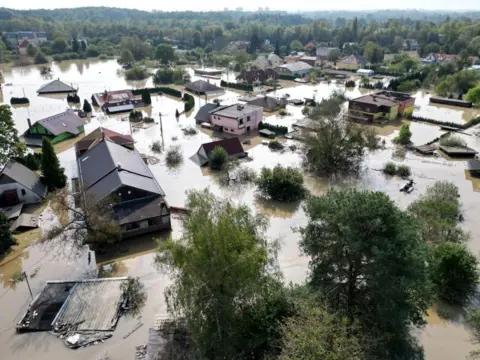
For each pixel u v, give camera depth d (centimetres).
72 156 6625
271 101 9494
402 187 5503
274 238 4303
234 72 16088
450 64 13100
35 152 6581
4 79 14075
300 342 2069
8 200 4766
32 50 19012
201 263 2420
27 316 3181
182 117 9069
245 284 2489
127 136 6581
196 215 2720
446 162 6488
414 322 2616
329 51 19525
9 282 3650
